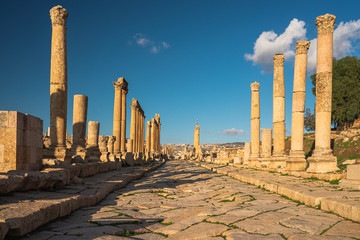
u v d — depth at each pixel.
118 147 28.12
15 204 6.08
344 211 6.75
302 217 6.77
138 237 5.39
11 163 9.26
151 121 56.03
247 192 11.26
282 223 6.20
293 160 17.41
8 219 4.87
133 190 12.23
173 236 5.44
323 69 15.10
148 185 14.41
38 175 8.30
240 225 6.08
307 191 9.29
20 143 9.61
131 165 29.30
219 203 9.14
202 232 5.61
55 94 13.91
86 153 17.44
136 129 40.47
